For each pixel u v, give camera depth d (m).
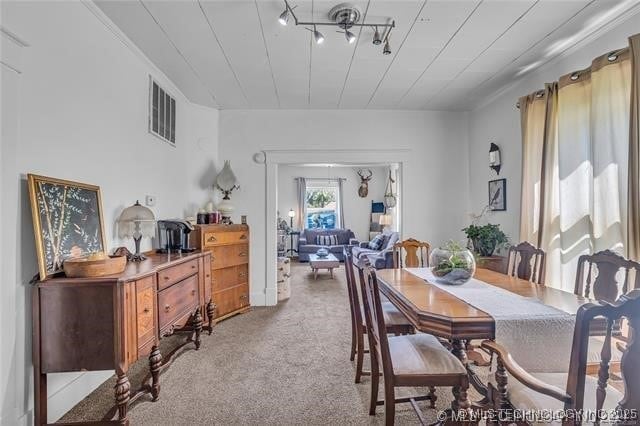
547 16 2.43
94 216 2.26
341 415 2.03
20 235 1.73
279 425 1.94
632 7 2.28
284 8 2.33
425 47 2.90
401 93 4.01
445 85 3.77
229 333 3.44
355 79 3.60
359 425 1.93
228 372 2.58
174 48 2.89
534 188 3.20
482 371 2.56
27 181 1.77
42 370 1.74
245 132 4.57
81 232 2.12
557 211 2.94
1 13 1.62
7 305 1.65
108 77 2.51
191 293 2.79
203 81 3.62
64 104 2.05
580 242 2.63
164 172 3.52
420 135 4.66
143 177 3.07
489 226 3.79
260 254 4.57
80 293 1.76
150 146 3.21
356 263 2.08
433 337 1.99
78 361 1.76
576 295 1.99
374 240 8.00
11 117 1.66
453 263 2.21
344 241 9.38
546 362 1.58
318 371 2.60
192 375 2.54
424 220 4.67
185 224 3.12
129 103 2.82
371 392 2.02
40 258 1.76
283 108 4.54
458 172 4.70
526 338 1.57
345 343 3.17
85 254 2.12
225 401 2.18
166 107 3.55
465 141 4.71
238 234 4.11
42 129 1.88
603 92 2.38
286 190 9.91
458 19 2.47
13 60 1.67
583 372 1.09
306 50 2.95
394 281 2.38
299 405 2.14
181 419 1.99
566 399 1.10
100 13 2.35
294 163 4.67
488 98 4.18
